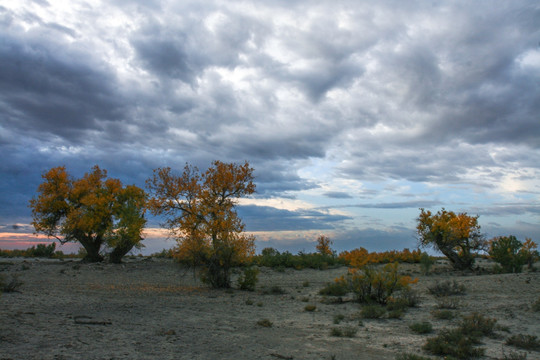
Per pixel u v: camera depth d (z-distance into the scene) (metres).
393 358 7.01
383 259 35.53
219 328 9.42
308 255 36.00
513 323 10.59
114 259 31.52
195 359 6.38
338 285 17.55
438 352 7.54
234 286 21.20
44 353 6.17
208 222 20.17
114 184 31.81
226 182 21.25
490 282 19.70
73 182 32.16
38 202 30.38
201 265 20.17
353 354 7.25
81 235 30.97
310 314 12.42
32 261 33.06
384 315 12.11
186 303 14.16
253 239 20.02
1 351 6.13
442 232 29.64
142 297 15.49
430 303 14.65
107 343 7.12
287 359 6.70
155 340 7.64
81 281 21.19
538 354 7.43
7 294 13.98
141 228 31.66
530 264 27.02
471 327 9.30
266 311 12.89
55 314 10.18
